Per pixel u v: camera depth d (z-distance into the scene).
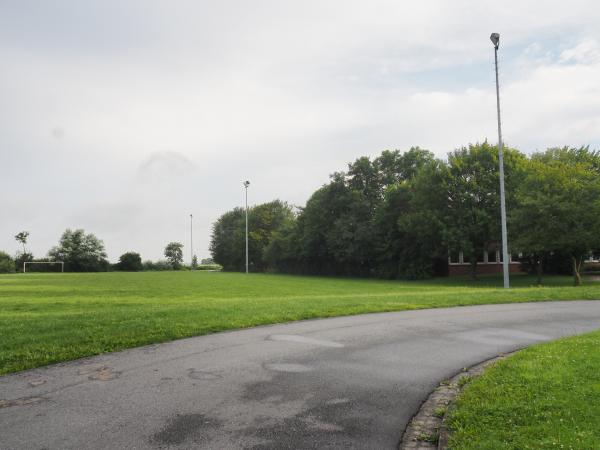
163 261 134.62
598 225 34.06
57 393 7.23
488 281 46.25
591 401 6.14
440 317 15.70
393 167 69.00
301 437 5.64
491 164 46.00
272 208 111.94
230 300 20.50
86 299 24.38
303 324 14.03
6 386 7.61
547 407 5.96
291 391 7.39
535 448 4.77
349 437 5.66
